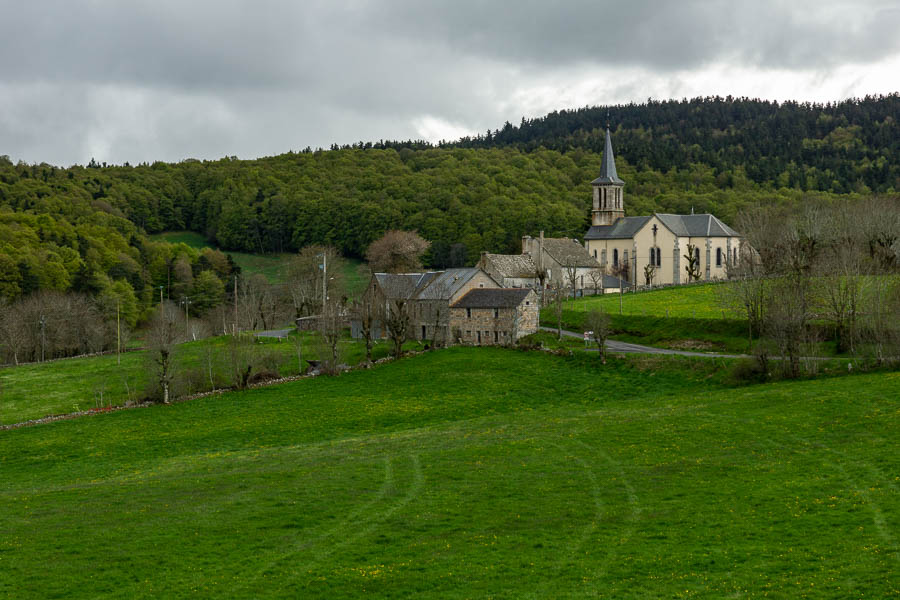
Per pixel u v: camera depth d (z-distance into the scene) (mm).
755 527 47406
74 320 173875
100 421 99250
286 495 59344
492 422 89562
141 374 130875
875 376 91812
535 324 139375
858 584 38062
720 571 41312
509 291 138375
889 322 99750
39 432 95188
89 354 170000
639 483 58688
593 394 105375
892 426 68250
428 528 50531
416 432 86125
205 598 40656
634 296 173125
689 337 127250
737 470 60281
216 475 69250
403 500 56969
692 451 67125
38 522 55156
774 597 37438
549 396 105375
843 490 52719
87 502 60750
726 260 198250
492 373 115875
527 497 56562
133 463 81562
